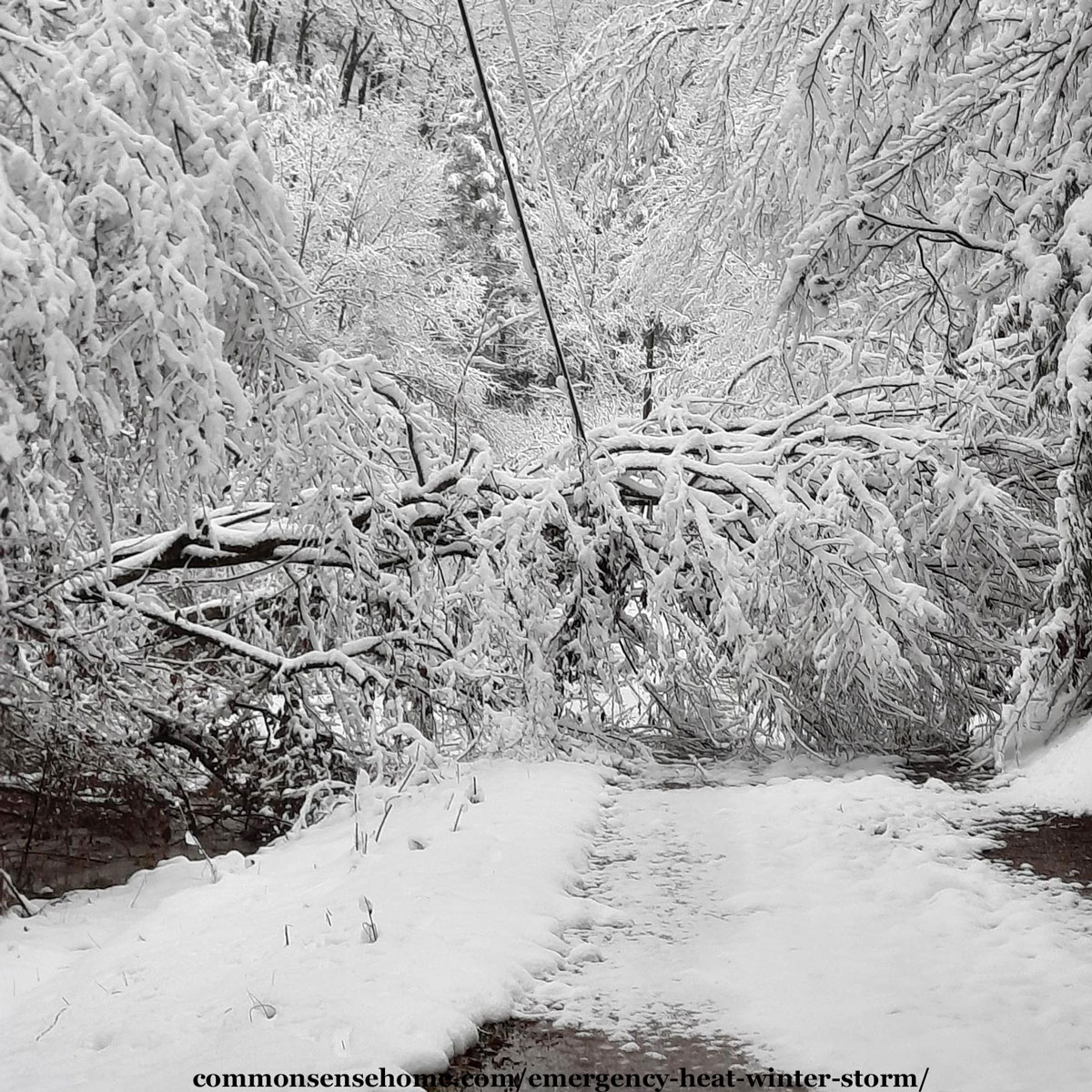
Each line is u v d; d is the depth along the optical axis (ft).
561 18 83.87
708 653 32.94
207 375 24.58
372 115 90.68
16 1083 13.48
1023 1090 12.35
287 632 36.68
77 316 23.26
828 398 35.55
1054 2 25.59
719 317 58.29
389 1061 12.98
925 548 34.35
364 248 82.79
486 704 33.24
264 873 24.00
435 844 22.49
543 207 74.43
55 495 27.40
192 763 34.86
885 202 27.43
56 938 22.63
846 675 32.48
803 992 15.26
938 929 17.67
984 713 35.60
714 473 34.42
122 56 24.38
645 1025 14.51
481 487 35.32
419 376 81.66
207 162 25.84
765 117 37.40
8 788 30.48
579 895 20.06
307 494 32.63
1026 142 26.05
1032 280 23.27
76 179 24.13
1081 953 16.60
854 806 25.55
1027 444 34.65
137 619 31.78
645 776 31.53
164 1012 15.29
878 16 27.40
